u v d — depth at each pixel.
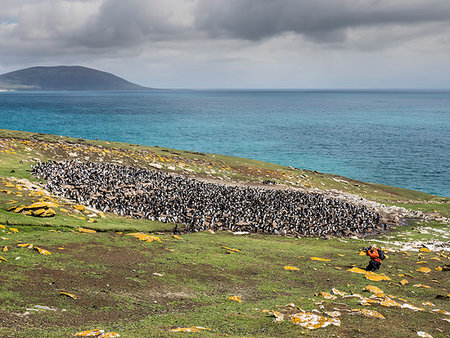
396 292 22.02
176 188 55.47
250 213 47.34
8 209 32.12
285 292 20.70
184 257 26.11
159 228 38.34
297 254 31.92
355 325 14.09
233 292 19.94
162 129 192.25
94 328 13.04
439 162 123.88
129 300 16.89
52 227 30.92
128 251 25.72
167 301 17.42
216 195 54.41
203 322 14.43
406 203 69.75
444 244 40.88
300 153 136.38
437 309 17.70
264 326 14.02
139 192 49.69
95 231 32.44
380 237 44.66
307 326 13.79
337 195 70.12
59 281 17.69
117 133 170.38
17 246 22.62
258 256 29.56
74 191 44.59
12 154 58.97
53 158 64.12
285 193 62.69
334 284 23.25
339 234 44.94
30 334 11.74
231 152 134.75
